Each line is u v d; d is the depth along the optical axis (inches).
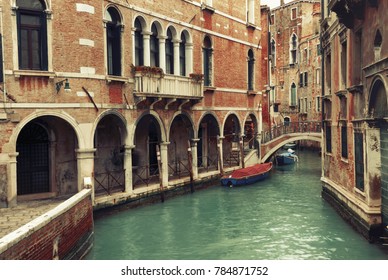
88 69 562.6
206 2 849.5
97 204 582.9
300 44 1745.8
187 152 868.0
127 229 551.5
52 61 526.6
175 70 759.7
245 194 789.9
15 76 497.0
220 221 595.8
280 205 695.1
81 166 557.6
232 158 1035.9
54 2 526.6
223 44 898.1
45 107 521.0
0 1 486.6
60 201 537.0
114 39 625.9
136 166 720.3
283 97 1875.0
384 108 418.9
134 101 645.3
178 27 757.3
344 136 576.7
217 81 879.7
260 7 1077.8
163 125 716.0
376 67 415.5
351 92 517.3
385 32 391.9
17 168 553.9
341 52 576.4
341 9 482.6
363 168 479.8
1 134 487.8
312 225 561.0
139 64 681.0
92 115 570.3
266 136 1090.1
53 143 572.7
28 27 517.3
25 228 310.7
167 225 573.0
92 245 480.7
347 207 555.2
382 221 448.1
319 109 1587.1
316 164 1269.7
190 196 762.8
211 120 932.6
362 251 438.6
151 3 684.7
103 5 585.6
